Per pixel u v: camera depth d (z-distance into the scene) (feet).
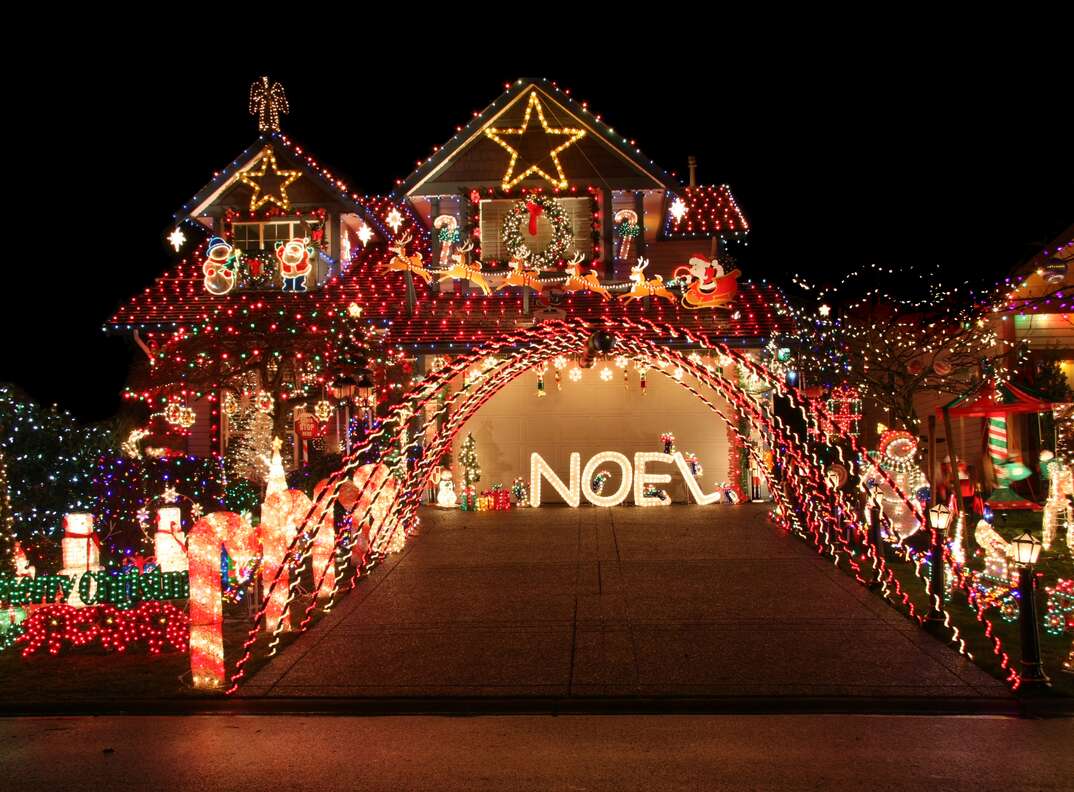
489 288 77.51
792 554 51.88
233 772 24.90
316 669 35.12
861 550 52.24
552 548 54.90
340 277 81.25
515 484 73.00
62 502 56.95
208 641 33.12
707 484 73.92
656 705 30.55
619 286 76.43
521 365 56.39
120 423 66.23
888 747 26.04
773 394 68.90
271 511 41.19
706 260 77.00
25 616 41.06
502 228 77.82
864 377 72.02
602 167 77.36
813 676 32.68
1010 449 78.02
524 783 23.65
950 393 77.00
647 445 74.33
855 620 39.60
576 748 26.53
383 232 85.66
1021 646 31.96
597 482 72.69
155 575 43.96
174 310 74.74
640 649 36.29
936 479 60.54
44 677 35.04
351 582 47.93
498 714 30.42
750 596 43.70
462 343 70.03
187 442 72.59
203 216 80.23
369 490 50.29
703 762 25.02
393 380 70.28
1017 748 25.84
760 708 30.17
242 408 72.84
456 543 57.26
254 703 31.76
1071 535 52.08
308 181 79.77
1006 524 63.31
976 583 43.11
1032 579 31.53
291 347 63.26
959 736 27.04
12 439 55.67
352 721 30.04
